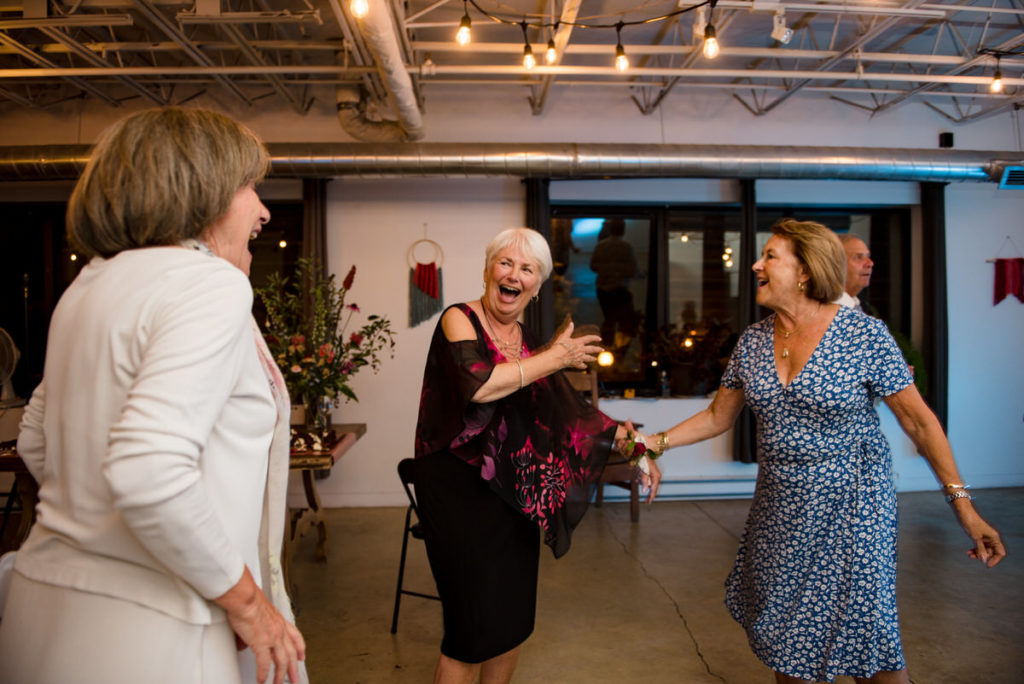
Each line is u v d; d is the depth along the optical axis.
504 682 1.88
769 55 4.30
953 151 4.98
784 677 1.85
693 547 4.22
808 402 1.78
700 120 5.42
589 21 4.32
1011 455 5.68
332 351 3.78
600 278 5.72
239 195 0.99
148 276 0.85
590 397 5.18
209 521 0.78
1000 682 2.54
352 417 5.21
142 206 0.87
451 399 1.71
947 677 2.58
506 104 5.30
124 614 0.80
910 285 5.86
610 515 4.95
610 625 3.12
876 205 5.75
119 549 0.81
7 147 4.51
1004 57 4.31
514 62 4.97
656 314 5.73
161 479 0.72
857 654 1.77
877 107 5.40
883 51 4.86
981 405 5.67
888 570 1.79
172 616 0.81
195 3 3.52
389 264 5.24
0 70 4.00
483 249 5.29
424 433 1.78
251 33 4.34
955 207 5.67
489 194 5.29
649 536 4.44
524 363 1.65
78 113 5.14
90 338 0.84
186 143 0.89
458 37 3.25
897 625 1.78
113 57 4.59
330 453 3.39
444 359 1.76
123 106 5.16
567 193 5.45
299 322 5.02
